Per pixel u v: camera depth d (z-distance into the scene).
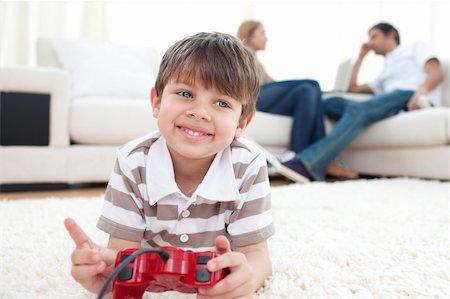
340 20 3.40
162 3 2.97
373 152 2.29
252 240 0.62
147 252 0.45
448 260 0.71
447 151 1.87
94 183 2.02
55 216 1.06
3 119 1.65
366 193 1.49
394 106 2.23
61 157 1.73
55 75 1.72
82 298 0.54
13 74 1.66
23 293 0.55
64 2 2.76
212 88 0.58
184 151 0.58
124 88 2.08
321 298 0.55
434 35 3.29
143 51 2.40
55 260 0.69
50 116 1.72
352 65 2.72
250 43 2.46
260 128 2.14
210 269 0.45
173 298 0.55
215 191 0.61
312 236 0.87
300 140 2.17
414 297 0.55
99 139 1.79
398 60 2.61
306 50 3.39
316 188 1.62
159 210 0.61
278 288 0.57
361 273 0.63
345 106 2.31
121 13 2.89
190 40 0.63
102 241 0.84
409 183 1.79
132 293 0.48
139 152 0.64
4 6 2.59
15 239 0.82
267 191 0.65
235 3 3.17
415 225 0.98
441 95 2.39
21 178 1.67
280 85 2.25
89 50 2.18
